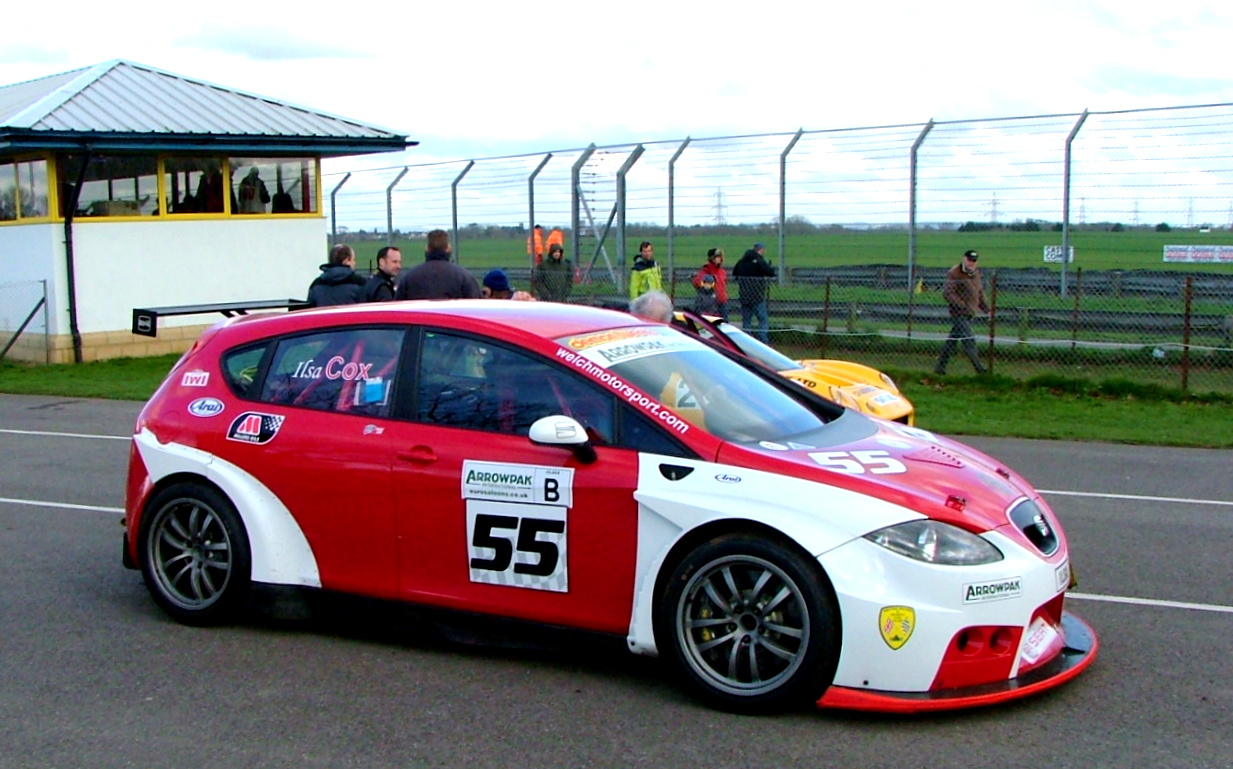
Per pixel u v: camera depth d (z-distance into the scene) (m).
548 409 5.16
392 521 5.36
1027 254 18.00
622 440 5.00
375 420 5.49
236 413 5.81
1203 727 4.57
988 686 4.56
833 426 5.47
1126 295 18.03
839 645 4.50
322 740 4.50
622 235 21.27
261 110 21.22
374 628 5.55
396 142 21.84
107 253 19.22
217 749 4.43
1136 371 15.70
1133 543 7.67
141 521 5.96
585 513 4.94
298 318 5.91
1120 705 4.79
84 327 19.08
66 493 9.33
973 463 5.27
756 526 4.64
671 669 5.23
